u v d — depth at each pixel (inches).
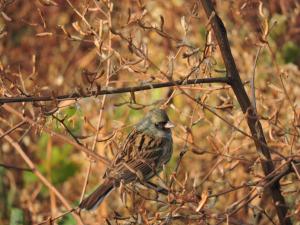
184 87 404.8
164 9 602.9
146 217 367.2
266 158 380.5
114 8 456.8
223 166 450.6
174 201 368.5
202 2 395.5
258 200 490.3
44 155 592.4
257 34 428.8
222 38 394.9
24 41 646.5
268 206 491.8
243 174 503.8
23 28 650.2
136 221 369.7
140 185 417.7
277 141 402.9
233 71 393.4
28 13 639.1
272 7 611.5
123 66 401.7
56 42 642.8
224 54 394.3
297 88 540.7
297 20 609.0
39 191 572.4
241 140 494.3
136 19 396.2
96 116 524.1
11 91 413.4
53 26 637.3
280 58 593.6
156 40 577.6
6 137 455.2
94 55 627.5
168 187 371.2
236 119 458.0
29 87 527.2
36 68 448.8
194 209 369.4
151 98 538.6
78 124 503.2
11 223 460.1
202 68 398.6
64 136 419.8
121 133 437.1
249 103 394.3
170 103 471.8
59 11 637.3
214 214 379.2
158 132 472.7
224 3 579.2
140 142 463.2
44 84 593.9
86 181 430.9
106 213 514.6
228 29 580.7
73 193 579.8
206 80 389.4
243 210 474.0
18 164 584.7
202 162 532.4
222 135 502.9
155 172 385.4
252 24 571.5
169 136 478.0
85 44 637.9
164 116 475.2
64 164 582.9
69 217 482.3
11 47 645.3
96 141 422.9
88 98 422.0
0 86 428.5
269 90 535.5
